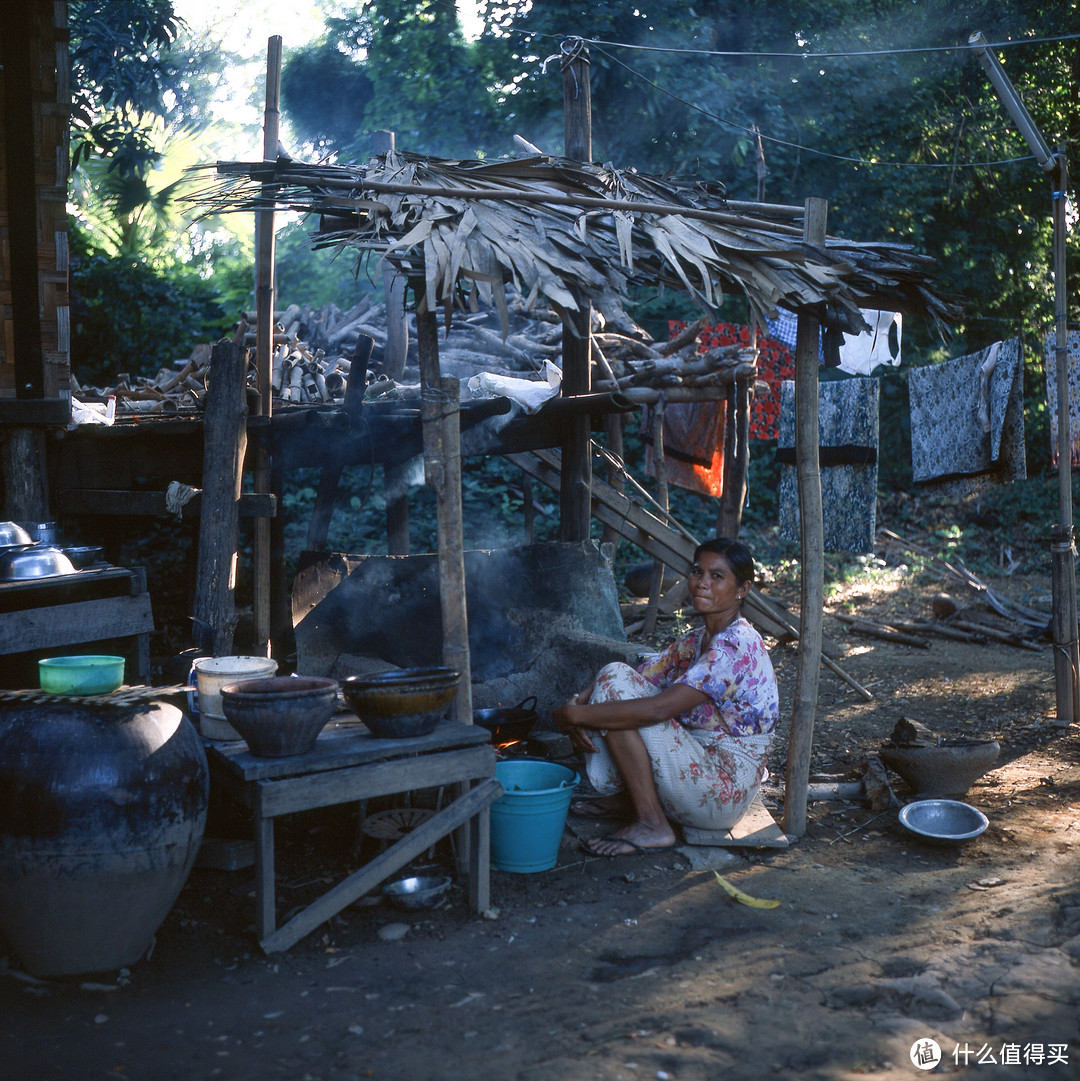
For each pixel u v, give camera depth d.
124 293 10.97
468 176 3.79
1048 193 13.77
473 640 5.41
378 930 3.18
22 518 4.60
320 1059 2.49
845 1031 2.56
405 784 3.12
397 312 6.75
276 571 6.28
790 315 7.37
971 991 2.75
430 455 3.51
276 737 2.96
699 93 11.13
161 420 5.48
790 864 3.71
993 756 4.36
